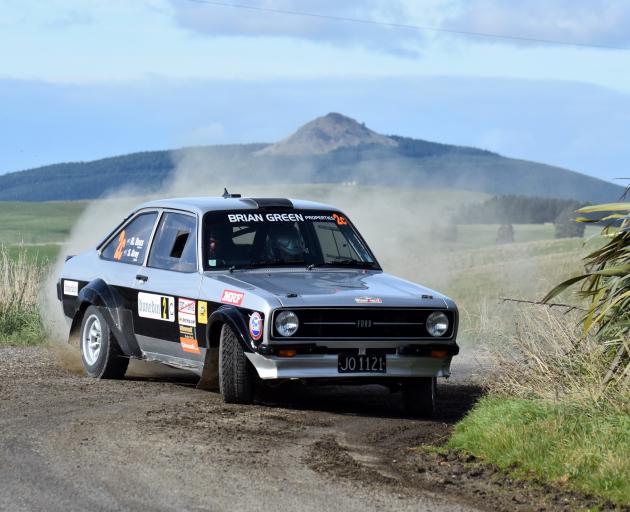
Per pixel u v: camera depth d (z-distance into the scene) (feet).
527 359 47.16
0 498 29.71
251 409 45.34
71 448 36.42
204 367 47.75
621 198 44.24
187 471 33.32
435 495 31.96
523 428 38.17
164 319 50.34
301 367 43.65
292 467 34.58
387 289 46.80
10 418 42.24
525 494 32.50
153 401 46.91
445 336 45.62
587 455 34.60
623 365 41.55
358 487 32.32
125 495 30.22
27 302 86.48
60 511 28.43
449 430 42.75
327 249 51.60
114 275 54.90
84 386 51.80
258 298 44.11
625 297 39.29
